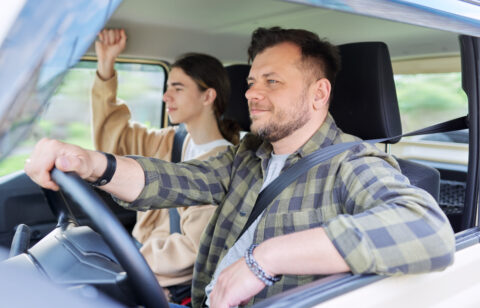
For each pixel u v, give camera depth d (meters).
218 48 2.28
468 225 1.24
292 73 1.28
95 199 0.83
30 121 0.64
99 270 0.88
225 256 1.34
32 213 2.00
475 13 1.01
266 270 0.91
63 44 0.62
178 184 1.34
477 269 1.10
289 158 1.29
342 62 1.62
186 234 1.70
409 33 1.94
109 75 2.09
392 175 1.09
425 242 0.89
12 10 0.57
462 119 1.34
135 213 2.24
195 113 1.99
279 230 1.22
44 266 0.87
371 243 0.87
